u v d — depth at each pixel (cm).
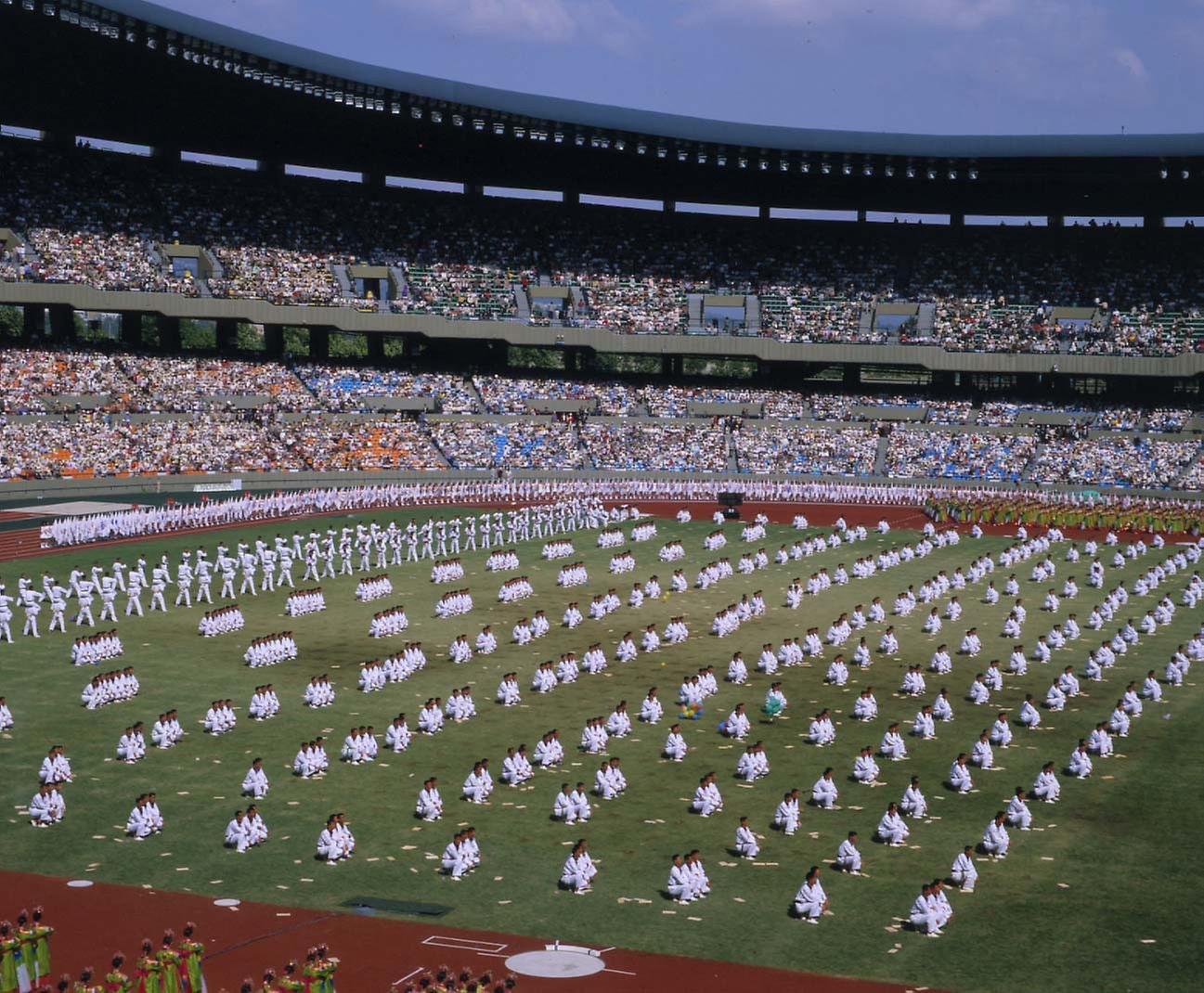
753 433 14512
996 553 10394
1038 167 14438
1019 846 4306
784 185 15838
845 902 3847
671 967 3394
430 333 14088
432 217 15675
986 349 14412
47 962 3312
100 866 4044
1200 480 13212
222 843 4250
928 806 4691
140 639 7031
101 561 9081
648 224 16400
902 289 15562
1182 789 4878
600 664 6519
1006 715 5853
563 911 3753
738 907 3806
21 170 13688
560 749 5106
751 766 4944
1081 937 3606
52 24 10894
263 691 5638
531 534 11156
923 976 3362
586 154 14900
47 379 12581
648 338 14575
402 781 4869
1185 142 13675
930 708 5750
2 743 5209
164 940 3278
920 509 12950
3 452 11731
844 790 4856
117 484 12088
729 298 15325
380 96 12975
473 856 4062
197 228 14200
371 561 9656
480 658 6744
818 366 15650
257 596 8319
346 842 4153
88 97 12912
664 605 8194
